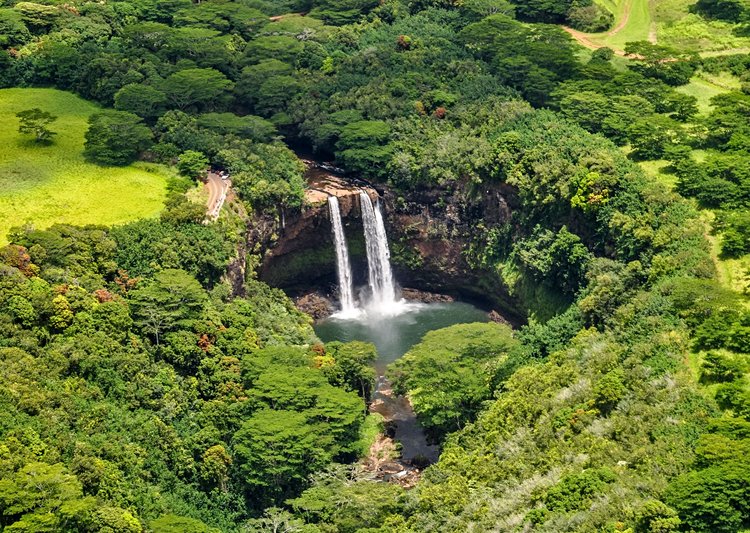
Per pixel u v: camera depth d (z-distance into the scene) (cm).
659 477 13662
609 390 15512
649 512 12850
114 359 16375
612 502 13288
